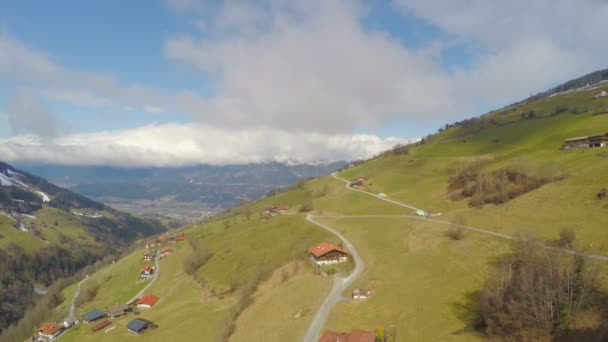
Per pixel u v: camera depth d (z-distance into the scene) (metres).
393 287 94.25
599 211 100.56
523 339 59.88
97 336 143.62
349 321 82.38
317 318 87.19
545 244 92.56
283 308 101.38
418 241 127.44
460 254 103.88
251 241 195.25
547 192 130.88
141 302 172.88
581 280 62.41
